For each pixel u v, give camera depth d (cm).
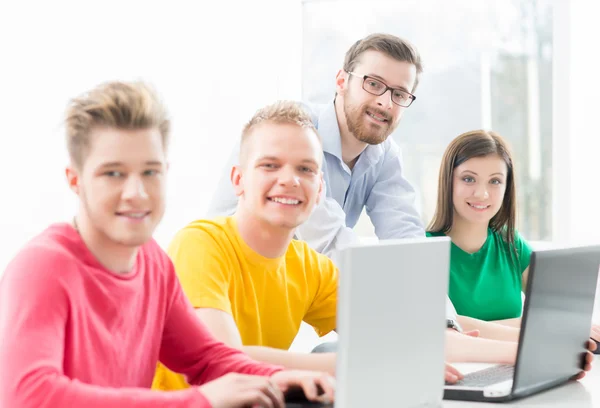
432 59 355
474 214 222
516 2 340
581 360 154
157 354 127
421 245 109
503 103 346
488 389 137
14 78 279
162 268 128
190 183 348
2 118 275
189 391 102
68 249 108
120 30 317
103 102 105
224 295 147
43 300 101
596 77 320
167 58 338
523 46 340
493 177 221
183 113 345
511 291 230
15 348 97
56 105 288
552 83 336
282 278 161
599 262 155
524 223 342
